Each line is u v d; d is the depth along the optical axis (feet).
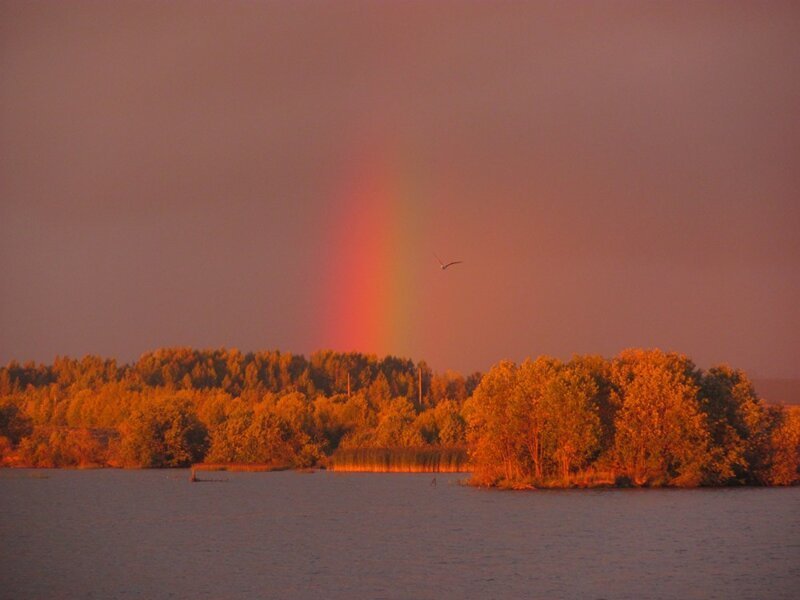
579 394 378.12
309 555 253.44
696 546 254.47
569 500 356.59
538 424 391.04
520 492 389.19
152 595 205.98
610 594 200.54
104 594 207.92
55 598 204.85
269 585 214.07
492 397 401.90
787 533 273.95
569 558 241.35
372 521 321.73
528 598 198.18
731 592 201.36
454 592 204.44
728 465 381.19
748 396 395.14
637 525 292.40
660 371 383.24
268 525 316.19
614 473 390.83
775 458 396.57
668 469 391.65
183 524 321.73
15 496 417.90
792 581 211.00
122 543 280.51
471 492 402.31
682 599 195.93
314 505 372.38
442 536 283.59
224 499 400.47
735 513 314.55
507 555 247.91
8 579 224.74
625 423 382.63
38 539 290.97
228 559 249.34
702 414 377.30
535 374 393.09
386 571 229.04
